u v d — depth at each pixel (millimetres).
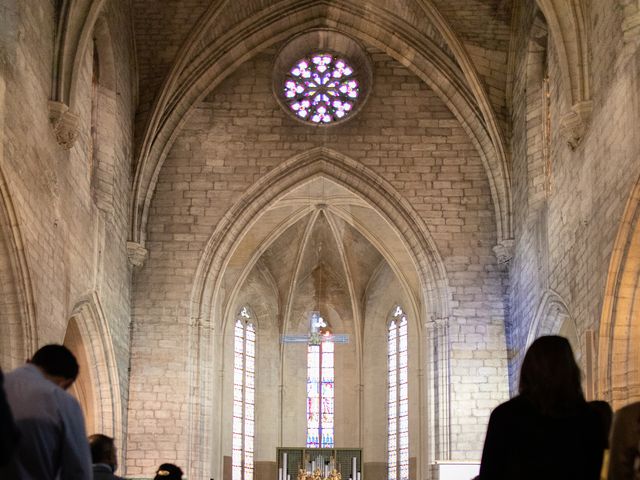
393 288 43469
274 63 33562
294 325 44719
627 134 19578
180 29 31953
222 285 40938
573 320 23891
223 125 33281
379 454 42781
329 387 44062
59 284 23188
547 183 28125
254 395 43531
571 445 6926
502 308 31938
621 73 20125
